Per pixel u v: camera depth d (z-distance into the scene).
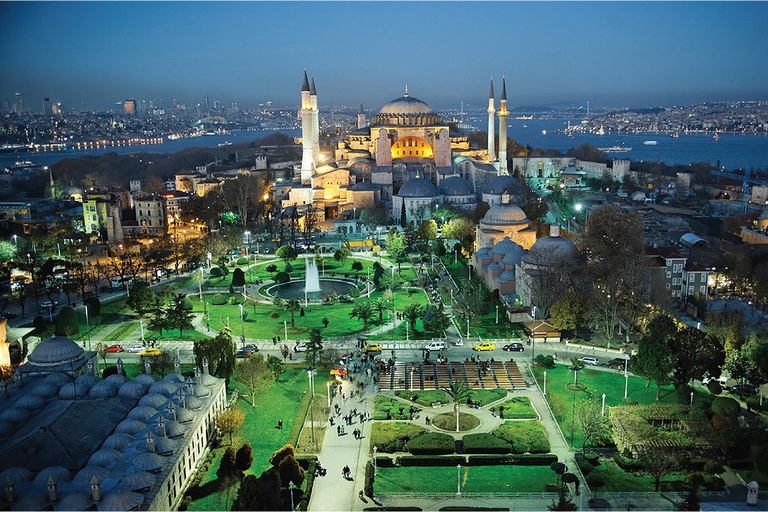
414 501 90.62
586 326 162.50
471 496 91.69
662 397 123.00
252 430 111.94
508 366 138.62
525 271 176.25
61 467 84.69
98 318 176.50
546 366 138.62
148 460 86.00
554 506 86.31
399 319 173.50
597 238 192.62
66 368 119.50
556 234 182.00
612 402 121.06
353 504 90.06
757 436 101.06
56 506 76.75
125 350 151.88
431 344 153.00
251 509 81.88
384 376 134.50
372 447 104.88
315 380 133.50
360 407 121.56
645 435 101.81
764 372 118.38
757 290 177.00
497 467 100.56
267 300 194.00
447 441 105.31
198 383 113.12
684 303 177.88
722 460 101.06
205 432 105.12
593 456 101.38
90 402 103.06
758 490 88.62
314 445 106.06
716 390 122.00
